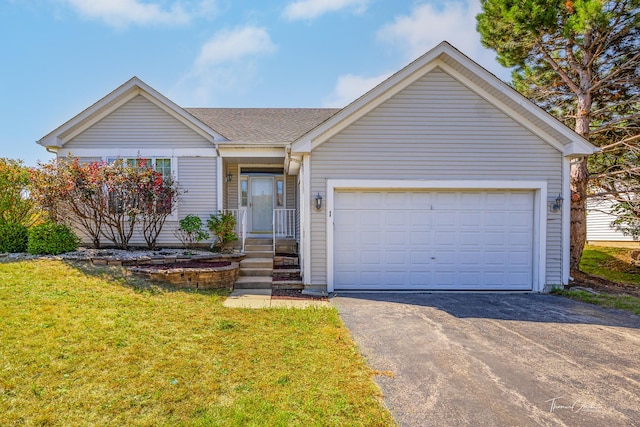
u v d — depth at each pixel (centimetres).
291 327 523
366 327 541
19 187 961
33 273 683
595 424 297
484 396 341
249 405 313
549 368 405
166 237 1041
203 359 404
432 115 814
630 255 1379
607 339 501
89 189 852
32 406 301
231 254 920
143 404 310
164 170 1045
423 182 814
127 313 536
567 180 828
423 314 617
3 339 419
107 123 1034
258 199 1267
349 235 823
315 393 337
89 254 841
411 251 829
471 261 834
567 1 895
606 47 1036
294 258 985
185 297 652
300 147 788
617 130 1128
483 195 834
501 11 980
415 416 305
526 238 837
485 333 521
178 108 1024
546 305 693
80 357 389
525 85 1224
